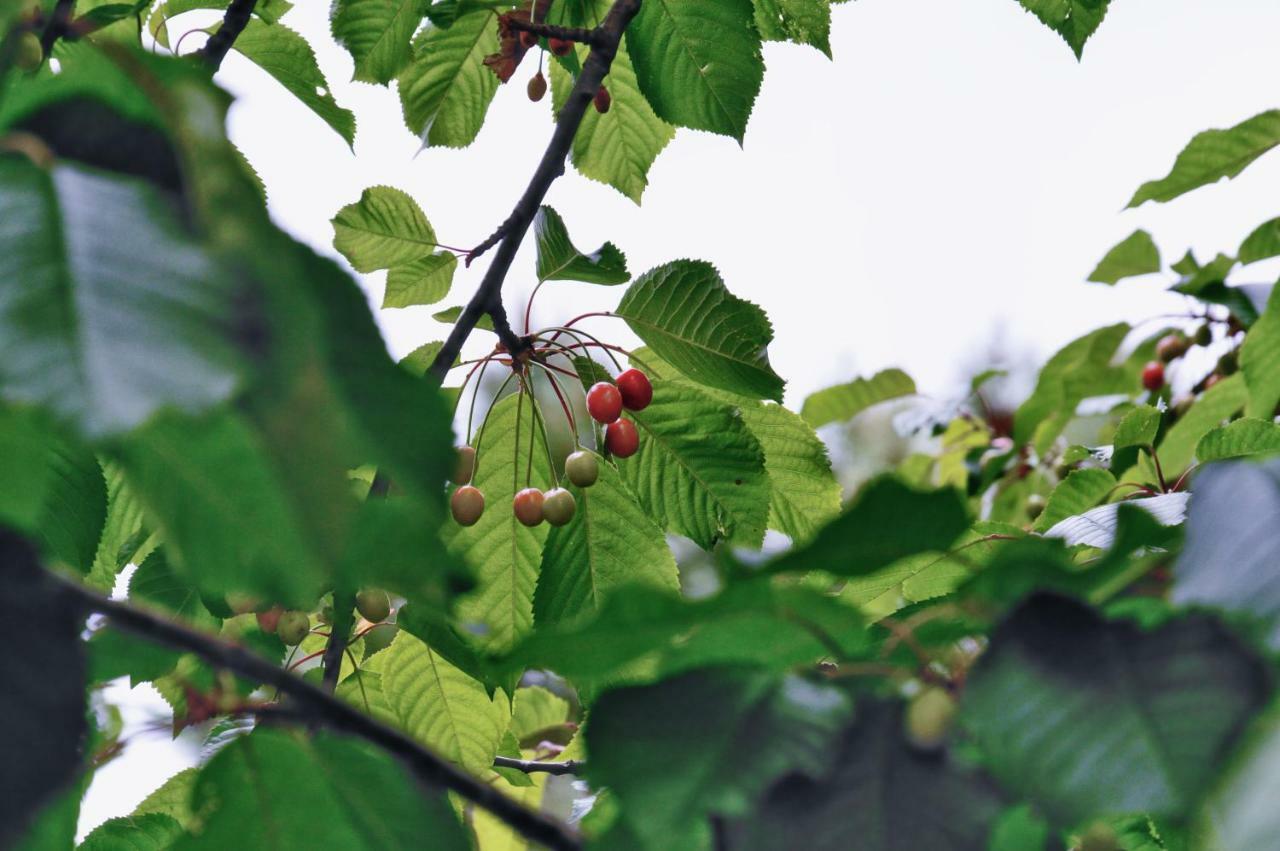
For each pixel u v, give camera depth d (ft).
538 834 2.18
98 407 1.13
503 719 3.78
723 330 3.74
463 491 3.67
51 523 3.26
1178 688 1.77
